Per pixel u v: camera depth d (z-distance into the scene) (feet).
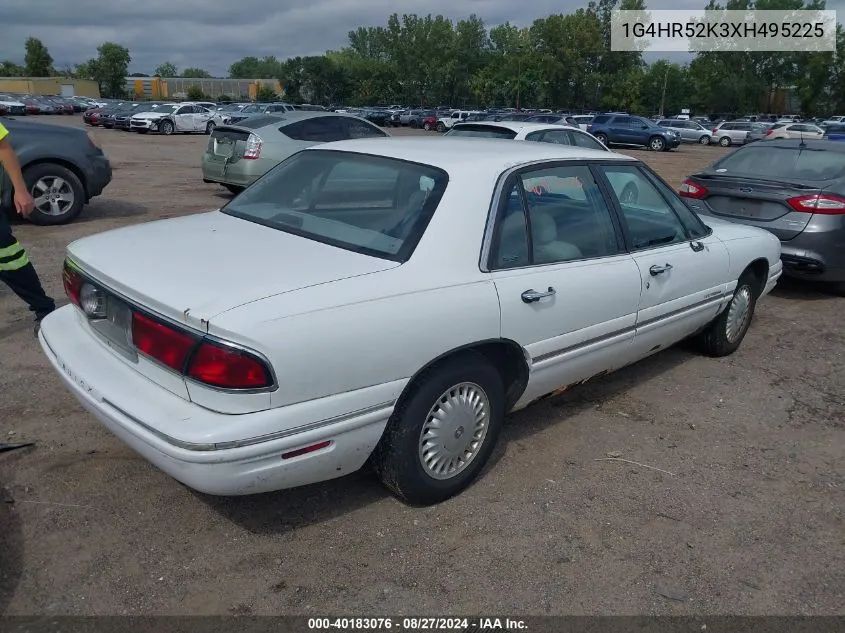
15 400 13.84
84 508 10.66
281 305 8.79
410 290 9.84
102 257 10.52
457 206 10.76
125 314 9.71
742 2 265.95
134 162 63.16
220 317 8.48
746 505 11.71
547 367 12.06
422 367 10.02
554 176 12.41
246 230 11.49
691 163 89.51
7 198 28.17
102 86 352.90
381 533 10.46
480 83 255.50
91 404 9.71
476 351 10.98
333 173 12.25
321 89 319.27
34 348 16.40
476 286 10.59
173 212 35.55
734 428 14.44
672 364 17.72
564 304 11.88
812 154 25.02
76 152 30.96
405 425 10.20
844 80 262.26
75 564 9.50
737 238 16.93
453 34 296.92
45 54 358.64
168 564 9.61
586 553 10.26
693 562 10.19
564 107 247.09
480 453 11.56
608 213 13.25
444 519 10.88
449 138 14.42
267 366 8.50
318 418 9.03
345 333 9.07
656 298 14.03
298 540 10.23
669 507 11.51
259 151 36.11
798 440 14.07
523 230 11.60
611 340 13.21
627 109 241.35
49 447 12.25
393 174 11.57
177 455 8.48
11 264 15.92
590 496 11.71
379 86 309.01
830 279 23.29
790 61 265.75
